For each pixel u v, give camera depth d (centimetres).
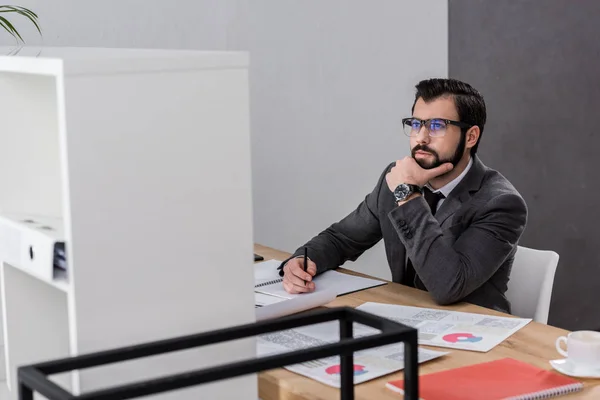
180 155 107
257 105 305
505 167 364
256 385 119
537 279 212
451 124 204
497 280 205
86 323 102
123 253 104
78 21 263
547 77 365
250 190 114
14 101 124
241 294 116
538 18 360
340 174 329
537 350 152
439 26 343
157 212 106
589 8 367
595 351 140
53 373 78
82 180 99
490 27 353
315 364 144
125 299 105
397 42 333
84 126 99
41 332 125
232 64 110
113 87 100
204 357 113
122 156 102
